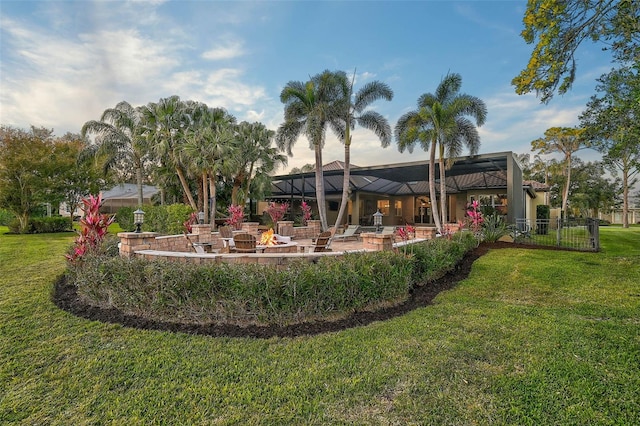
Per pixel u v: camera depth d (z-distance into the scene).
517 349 3.44
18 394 2.75
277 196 25.97
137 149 18.05
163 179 19.88
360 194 23.92
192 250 8.43
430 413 2.45
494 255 9.32
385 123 15.19
